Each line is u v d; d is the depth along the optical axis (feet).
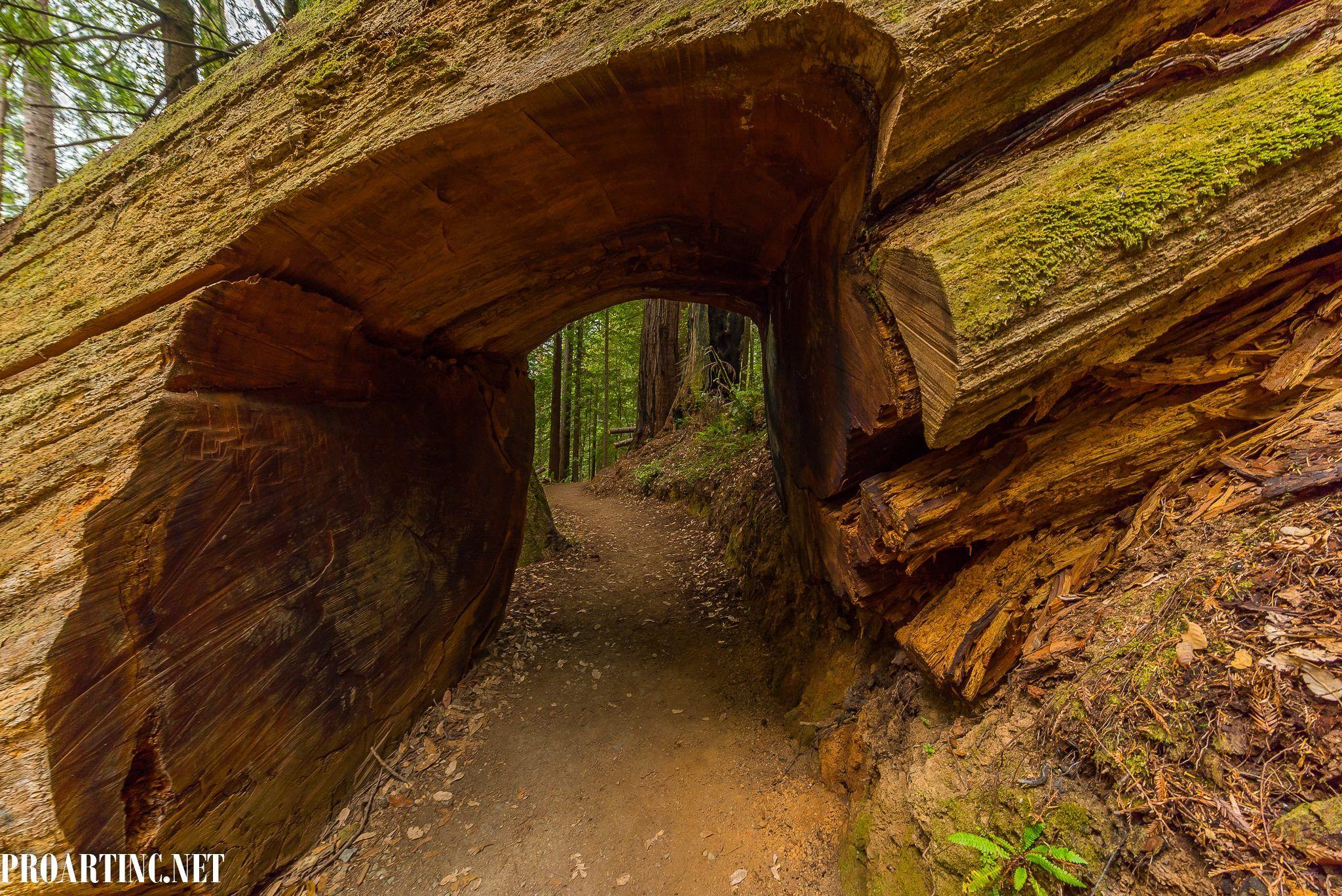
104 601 5.71
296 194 6.83
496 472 15.56
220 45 18.74
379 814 9.79
